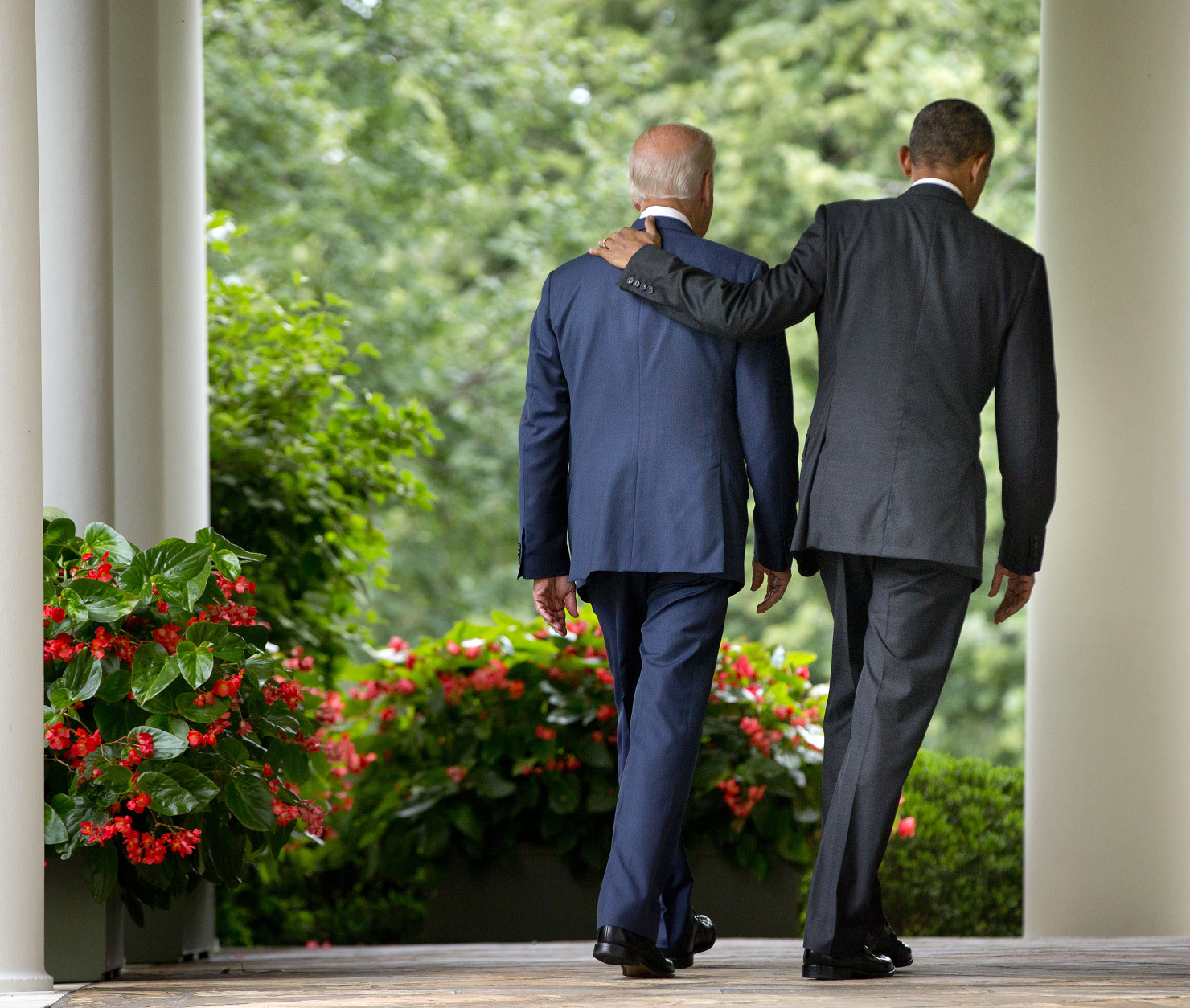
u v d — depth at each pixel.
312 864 21.58
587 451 10.95
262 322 23.20
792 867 19.70
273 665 12.80
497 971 11.68
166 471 16.56
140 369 16.03
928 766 23.02
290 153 49.59
